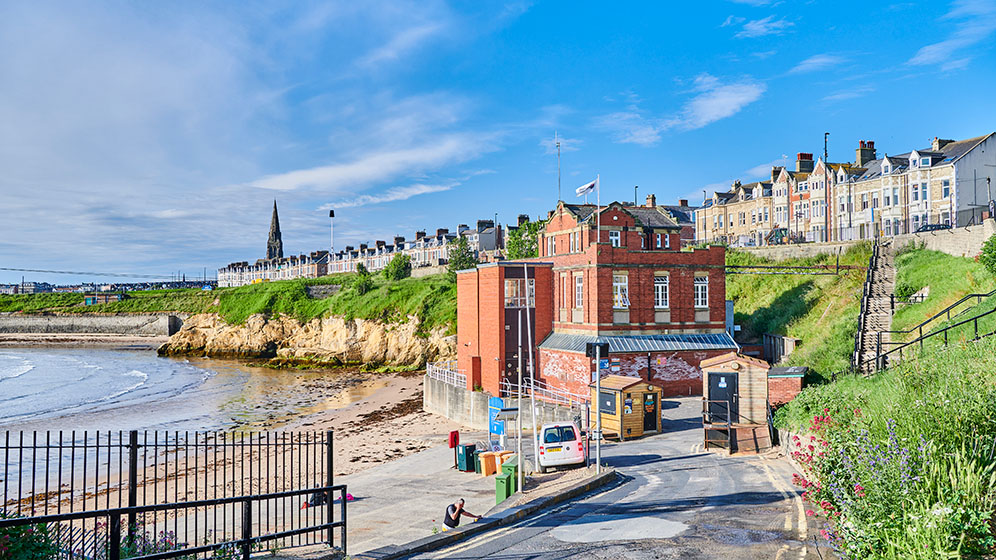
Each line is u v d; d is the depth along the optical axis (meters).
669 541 13.78
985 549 8.66
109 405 64.12
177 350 116.88
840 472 11.98
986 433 10.50
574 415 35.25
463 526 15.98
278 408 61.91
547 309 47.38
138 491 31.41
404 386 71.94
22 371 94.06
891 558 8.90
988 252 33.94
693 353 42.69
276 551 12.38
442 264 115.81
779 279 58.09
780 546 12.77
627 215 51.56
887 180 65.62
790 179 79.06
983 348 17.31
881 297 39.91
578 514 17.25
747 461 23.55
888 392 15.69
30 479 34.56
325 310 108.12
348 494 26.89
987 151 61.16
